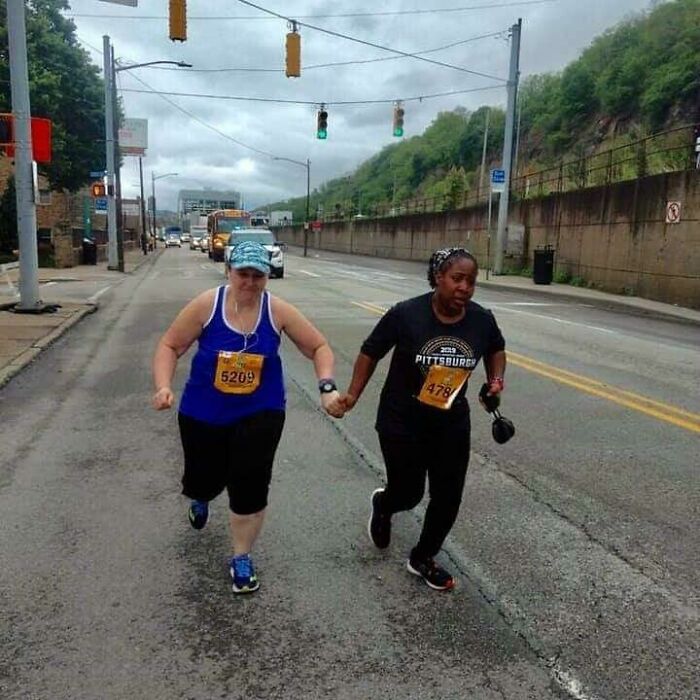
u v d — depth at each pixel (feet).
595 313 56.39
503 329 43.75
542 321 48.78
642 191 67.21
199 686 9.18
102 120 131.44
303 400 24.32
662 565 12.63
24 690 9.05
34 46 116.16
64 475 17.01
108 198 100.12
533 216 96.12
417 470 11.58
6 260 106.63
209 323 11.01
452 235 137.18
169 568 12.34
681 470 17.58
